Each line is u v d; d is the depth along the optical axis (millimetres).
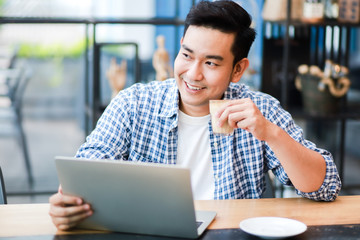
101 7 5188
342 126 3514
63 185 1254
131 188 1202
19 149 4992
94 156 1600
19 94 4398
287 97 3107
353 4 3188
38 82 7504
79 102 6023
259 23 3414
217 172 1690
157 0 5312
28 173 4133
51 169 4426
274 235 1180
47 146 5195
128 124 1709
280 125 1725
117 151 1671
